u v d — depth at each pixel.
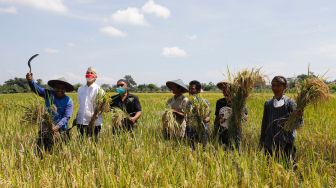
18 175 3.66
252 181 3.54
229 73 4.93
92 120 5.23
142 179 3.55
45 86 5.55
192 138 5.26
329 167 4.04
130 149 4.47
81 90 5.51
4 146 4.70
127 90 5.86
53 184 3.47
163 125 5.34
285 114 4.54
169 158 4.27
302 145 4.99
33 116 4.87
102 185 3.42
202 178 3.53
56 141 4.93
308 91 4.33
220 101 5.55
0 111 8.90
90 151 4.46
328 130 6.13
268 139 4.68
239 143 4.79
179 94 5.67
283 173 3.70
